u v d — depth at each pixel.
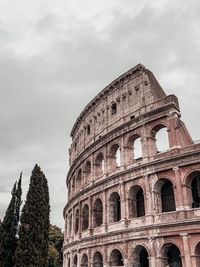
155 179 53.91
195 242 45.94
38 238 61.22
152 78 64.25
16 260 58.91
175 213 49.22
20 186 74.25
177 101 57.41
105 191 63.41
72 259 73.50
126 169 59.06
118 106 68.94
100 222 66.62
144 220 52.75
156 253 49.31
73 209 79.38
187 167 50.78
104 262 58.47
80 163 80.00
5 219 68.81
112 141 66.56
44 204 65.00
